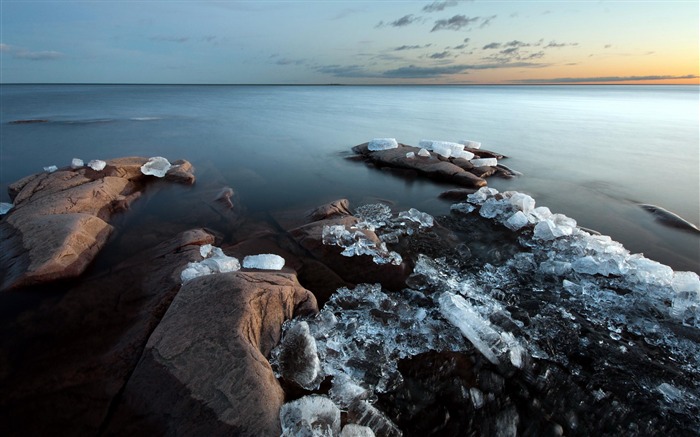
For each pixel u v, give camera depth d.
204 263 5.94
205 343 4.04
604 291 6.05
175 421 3.50
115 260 6.64
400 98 63.16
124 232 7.84
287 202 10.28
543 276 6.59
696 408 4.10
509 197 9.64
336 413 3.61
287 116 31.19
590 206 10.34
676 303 5.60
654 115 33.38
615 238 8.32
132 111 33.12
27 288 5.52
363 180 12.53
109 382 3.98
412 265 6.88
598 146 18.66
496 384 4.28
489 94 86.12
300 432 3.27
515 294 6.02
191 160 14.52
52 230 6.48
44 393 3.88
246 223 8.62
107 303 5.32
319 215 8.55
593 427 3.88
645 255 7.54
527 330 5.16
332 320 5.06
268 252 7.03
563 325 5.26
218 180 11.70
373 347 4.71
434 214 9.41
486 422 3.87
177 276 5.76
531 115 32.75
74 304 5.29
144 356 4.07
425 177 12.75
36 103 40.56
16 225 6.96
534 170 14.10
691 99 65.00
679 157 16.36
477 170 12.89
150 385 3.82
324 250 7.03
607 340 5.03
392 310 5.45
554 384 4.31
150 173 11.17
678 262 7.26
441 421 3.86
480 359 4.59
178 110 35.28
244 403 3.50
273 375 3.93
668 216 9.27
